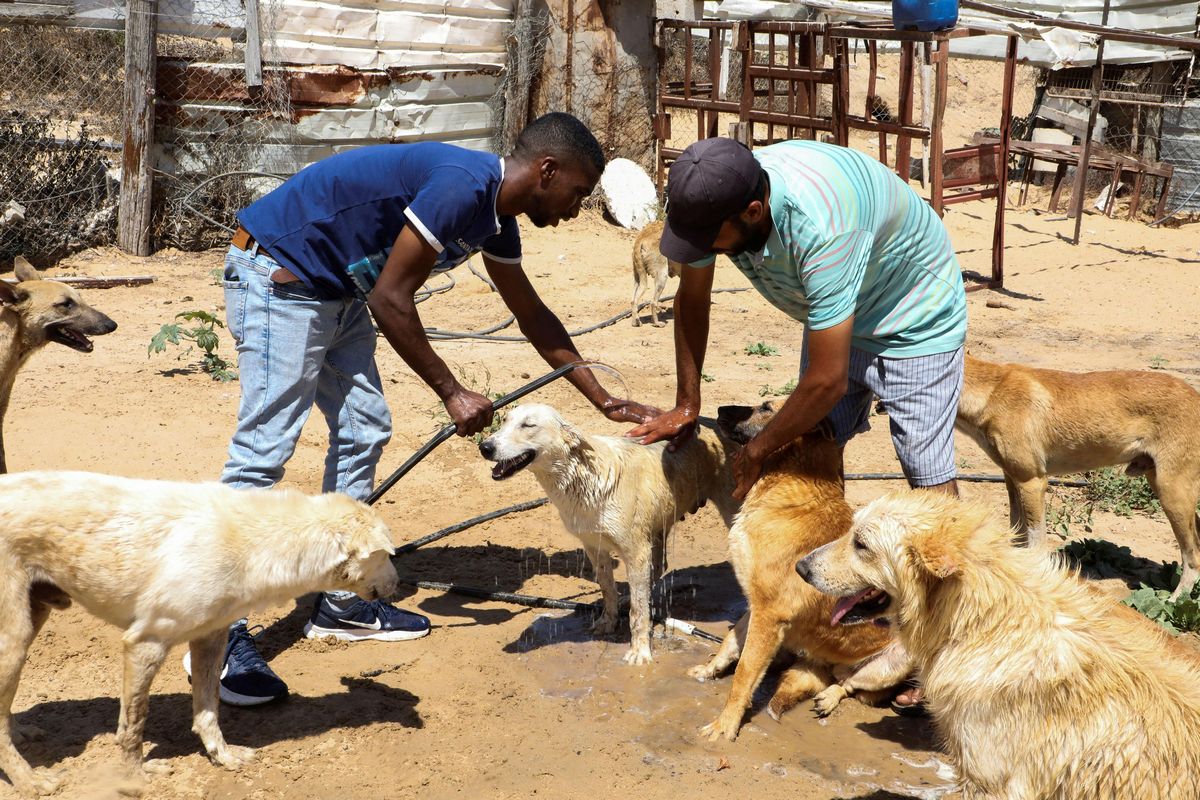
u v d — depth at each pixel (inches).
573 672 203.0
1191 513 239.1
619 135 670.5
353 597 208.4
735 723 182.1
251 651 189.3
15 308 282.7
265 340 186.9
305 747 174.2
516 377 372.2
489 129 633.0
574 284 529.0
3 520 151.1
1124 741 132.6
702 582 245.3
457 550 254.1
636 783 167.8
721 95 734.5
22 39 553.0
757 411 213.0
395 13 565.0
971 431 253.6
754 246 169.0
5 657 152.2
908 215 179.2
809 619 184.5
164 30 504.1
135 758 161.5
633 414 214.5
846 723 189.8
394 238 186.1
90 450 285.6
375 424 208.8
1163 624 222.7
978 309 514.9
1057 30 654.5
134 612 156.2
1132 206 750.5
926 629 146.2
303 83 534.9
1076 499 299.4
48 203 492.7
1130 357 432.1
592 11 643.5
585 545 214.2
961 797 157.0
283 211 185.0
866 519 150.9
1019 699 137.9
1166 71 759.1
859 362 194.9
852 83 980.6
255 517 161.2
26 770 157.5
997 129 872.3
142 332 402.3
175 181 517.3
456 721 183.8
